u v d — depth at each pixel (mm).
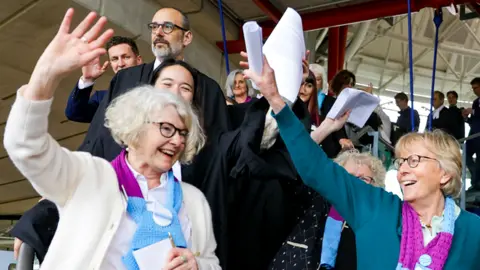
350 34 18781
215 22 10398
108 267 2125
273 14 10312
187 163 2525
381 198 2502
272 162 3020
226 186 3006
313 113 4133
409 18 5031
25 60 9859
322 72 5031
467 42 22156
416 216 2402
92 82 3871
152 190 2309
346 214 2467
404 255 2314
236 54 11352
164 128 2262
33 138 1991
